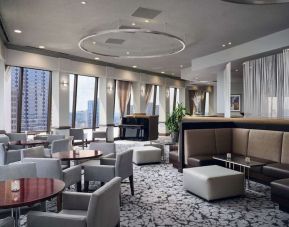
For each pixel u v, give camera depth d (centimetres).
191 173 463
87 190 430
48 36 807
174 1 556
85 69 1134
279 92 821
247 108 952
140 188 510
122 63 1253
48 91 1064
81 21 674
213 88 1978
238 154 629
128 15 634
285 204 378
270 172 484
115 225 261
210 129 647
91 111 1288
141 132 1259
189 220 361
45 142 696
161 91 1661
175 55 1069
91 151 532
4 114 883
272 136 557
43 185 273
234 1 502
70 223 218
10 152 557
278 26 722
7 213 272
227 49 961
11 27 721
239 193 447
